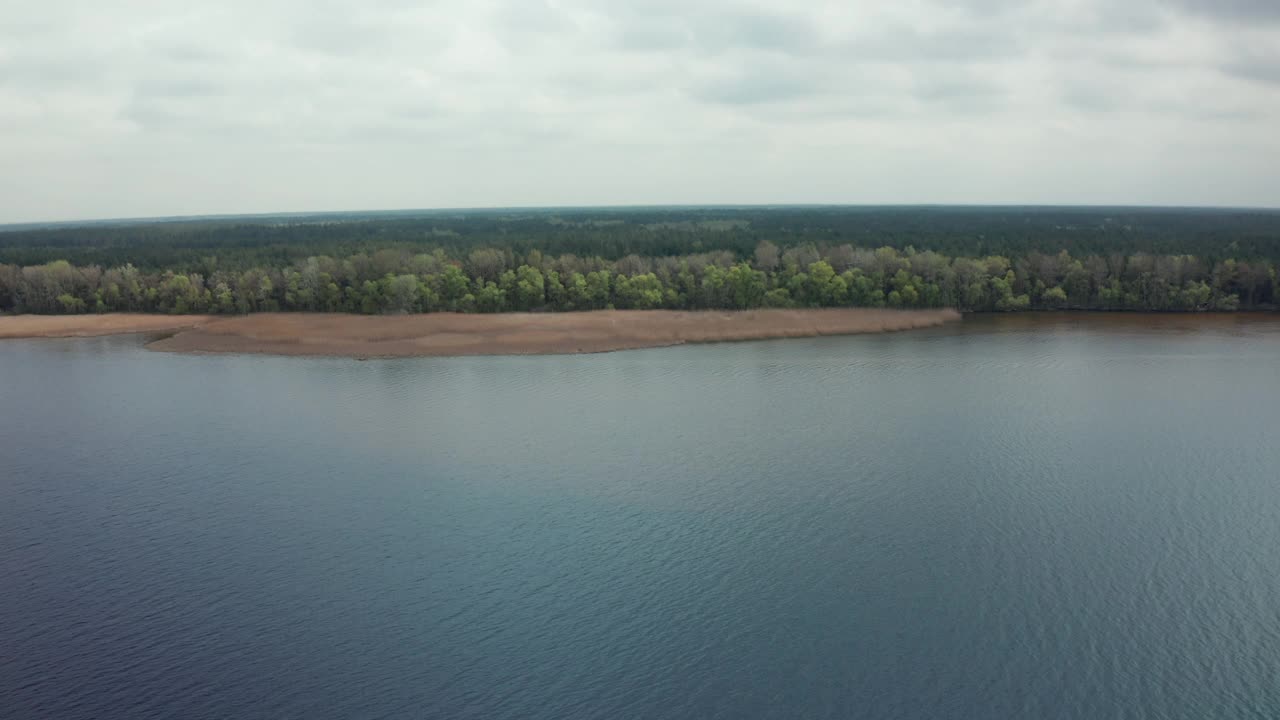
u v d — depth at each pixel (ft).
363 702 130.31
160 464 232.73
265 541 183.01
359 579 166.30
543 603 157.17
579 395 308.19
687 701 129.70
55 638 147.33
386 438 255.29
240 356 390.42
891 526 187.52
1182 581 162.81
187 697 131.64
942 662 138.72
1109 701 129.29
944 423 265.13
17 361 381.40
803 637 145.59
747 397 302.25
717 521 190.80
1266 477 214.90
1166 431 254.06
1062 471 220.43
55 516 197.36
